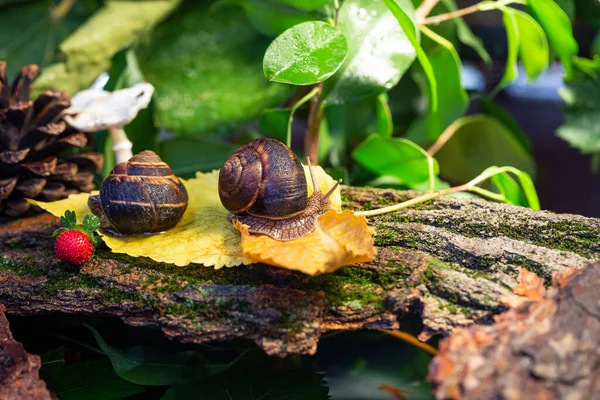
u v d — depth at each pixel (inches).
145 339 15.5
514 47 17.9
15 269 14.7
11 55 22.0
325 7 16.5
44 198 16.5
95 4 23.1
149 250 14.1
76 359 14.8
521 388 11.5
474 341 12.1
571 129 19.4
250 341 15.3
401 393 14.3
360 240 13.1
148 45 22.2
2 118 16.1
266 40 22.1
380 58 15.8
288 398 14.2
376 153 17.5
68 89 20.1
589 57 24.2
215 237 14.4
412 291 13.4
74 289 14.1
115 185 14.2
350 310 13.4
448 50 18.2
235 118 21.0
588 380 11.5
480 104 22.1
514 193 16.7
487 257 13.7
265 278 13.8
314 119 16.9
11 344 13.1
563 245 14.0
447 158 21.3
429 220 14.6
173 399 14.2
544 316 12.2
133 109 16.0
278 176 13.6
